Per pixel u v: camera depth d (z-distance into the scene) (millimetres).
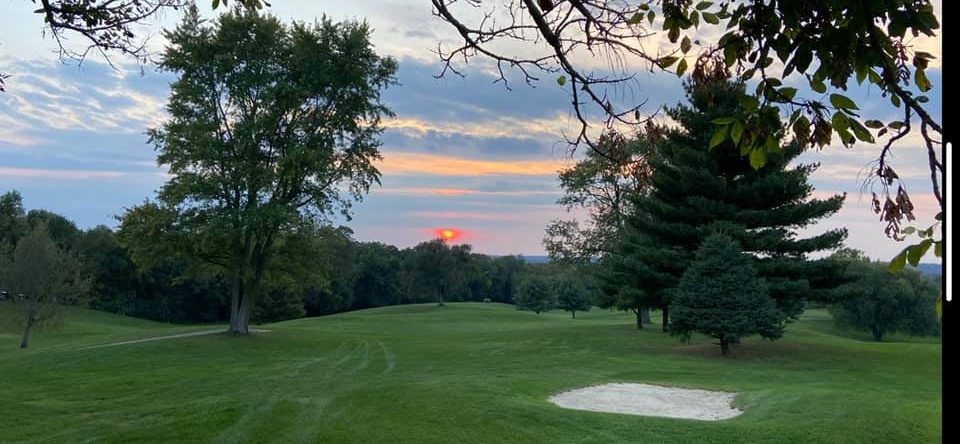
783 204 25453
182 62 27922
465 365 19656
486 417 10227
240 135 28656
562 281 73438
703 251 23016
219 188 28438
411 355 23453
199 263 31516
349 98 30359
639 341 28422
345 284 84688
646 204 26562
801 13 2354
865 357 22844
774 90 2445
